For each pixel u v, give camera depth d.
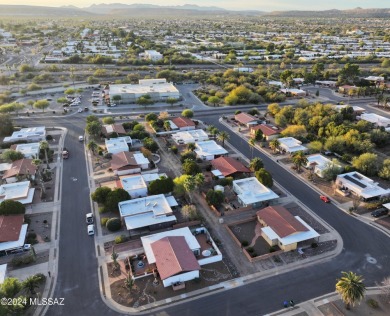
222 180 101.31
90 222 85.50
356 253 75.56
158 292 65.12
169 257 69.31
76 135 142.62
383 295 64.12
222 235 81.75
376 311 60.84
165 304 62.53
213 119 163.38
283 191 100.69
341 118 147.50
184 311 61.09
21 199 92.88
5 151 116.75
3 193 94.50
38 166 107.50
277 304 62.50
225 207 92.62
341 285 59.53
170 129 145.00
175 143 134.12
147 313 60.81
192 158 117.88
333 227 84.31
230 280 68.06
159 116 160.75
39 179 106.75
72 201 95.50
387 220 86.69
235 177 106.62
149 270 69.62
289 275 69.38
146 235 81.31
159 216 84.81
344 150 127.00
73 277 69.06
